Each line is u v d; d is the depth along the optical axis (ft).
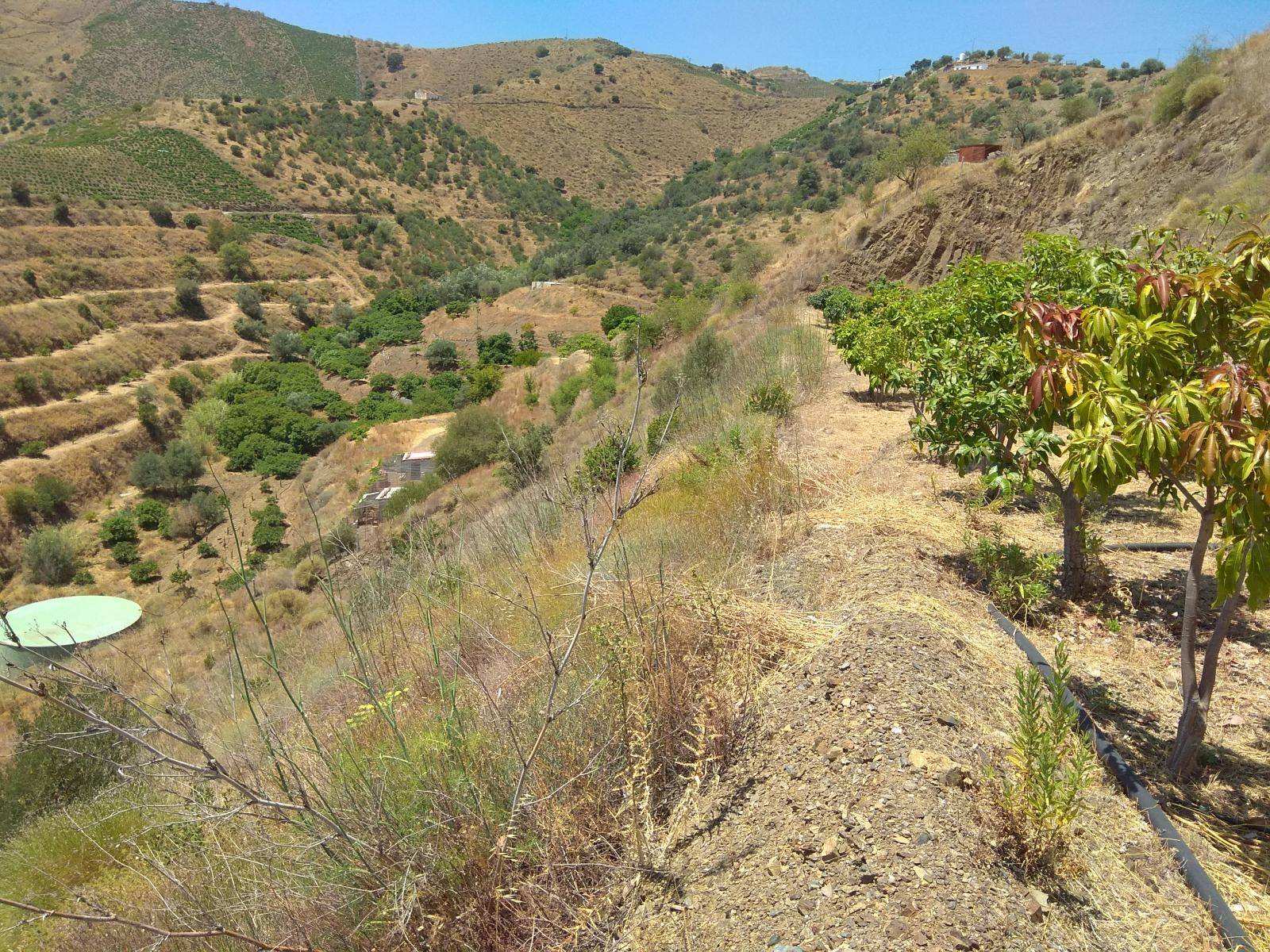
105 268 212.84
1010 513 17.89
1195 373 8.92
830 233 98.48
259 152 335.26
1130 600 13.12
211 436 147.74
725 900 7.25
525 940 7.32
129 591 106.11
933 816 7.46
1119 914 6.74
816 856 7.37
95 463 146.10
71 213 228.63
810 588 13.96
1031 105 228.43
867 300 49.44
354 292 275.39
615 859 8.10
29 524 126.52
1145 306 9.06
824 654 11.14
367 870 7.20
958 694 9.78
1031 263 18.47
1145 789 8.55
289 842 8.34
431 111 424.05
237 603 44.04
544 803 8.14
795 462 21.54
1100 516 16.66
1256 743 9.60
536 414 115.96
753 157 317.01
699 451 24.45
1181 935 6.55
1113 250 14.19
